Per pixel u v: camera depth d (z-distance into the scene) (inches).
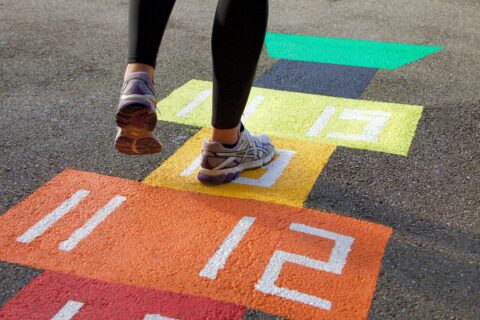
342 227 75.4
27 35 139.2
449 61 128.8
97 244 71.8
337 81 118.5
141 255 70.1
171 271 67.6
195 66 125.0
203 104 108.6
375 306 63.4
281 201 80.3
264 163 88.0
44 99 109.3
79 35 140.2
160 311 62.0
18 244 71.6
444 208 80.0
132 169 87.4
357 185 84.5
